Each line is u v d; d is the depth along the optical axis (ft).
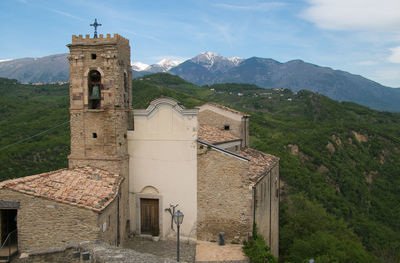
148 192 64.54
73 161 62.39
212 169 61.46
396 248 120.67
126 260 38.65
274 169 88.58
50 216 45.70
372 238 135.03
